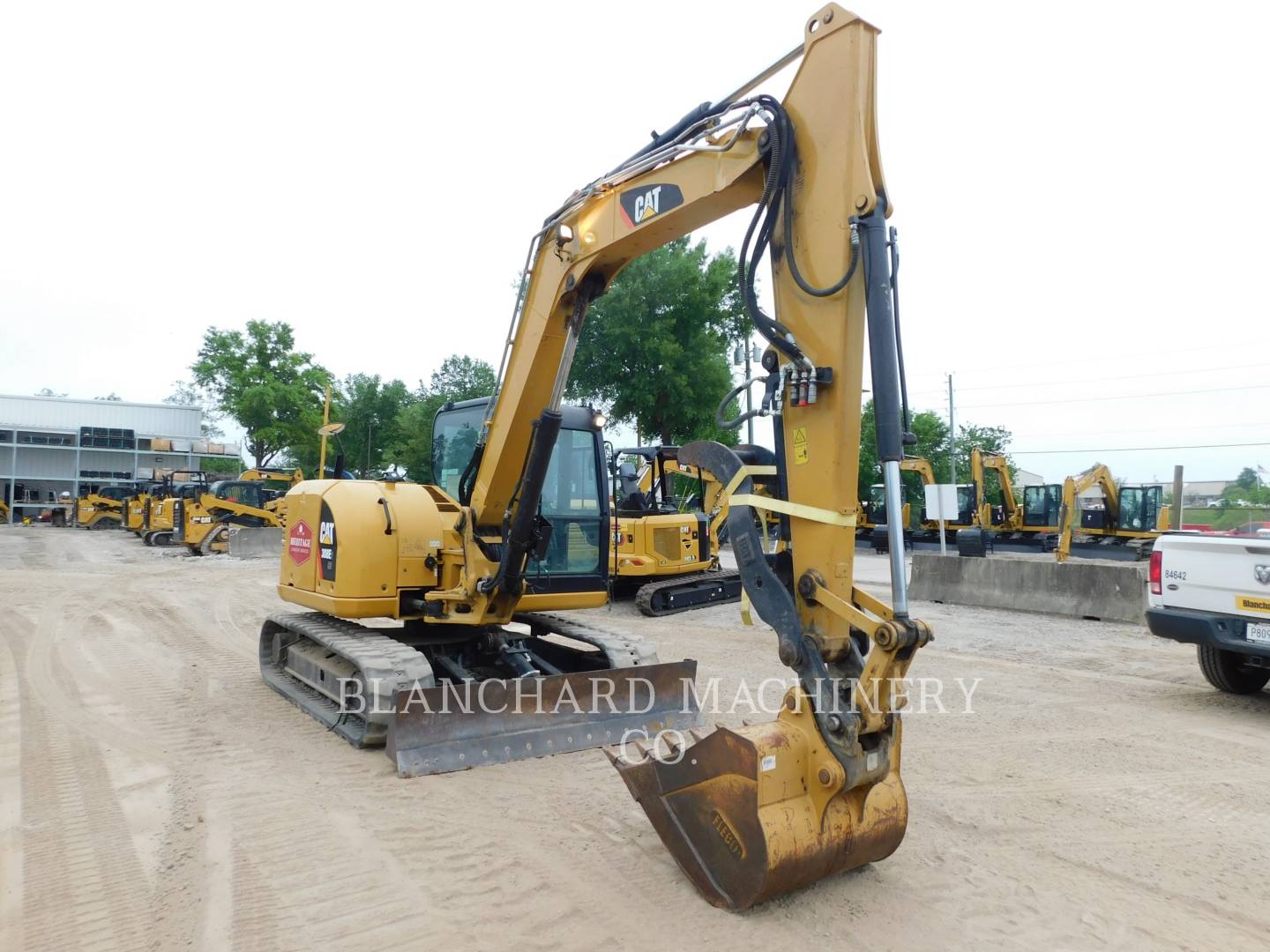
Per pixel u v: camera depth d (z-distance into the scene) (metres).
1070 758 5.43
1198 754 5.55
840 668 3.44
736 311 29.39
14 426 43.75
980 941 3.15
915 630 3.10
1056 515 27.28
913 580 13.44
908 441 3.42
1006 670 8.15
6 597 12.91
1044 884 3.65
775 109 3.66
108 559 20.48
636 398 28.05
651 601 11.91
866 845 3.47
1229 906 3.49
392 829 4.12
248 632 10.05
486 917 3.28
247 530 21.02
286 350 49.41
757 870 3.18
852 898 3.46
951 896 3.51
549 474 6.31
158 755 5.27
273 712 6.32
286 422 47.66
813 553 3.44
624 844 3.96
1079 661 8.62
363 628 6.41
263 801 4.48
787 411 3.59
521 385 5.62
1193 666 8.41
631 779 3.80
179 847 3.91
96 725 5.94
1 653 8.48
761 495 3.72
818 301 3.51
